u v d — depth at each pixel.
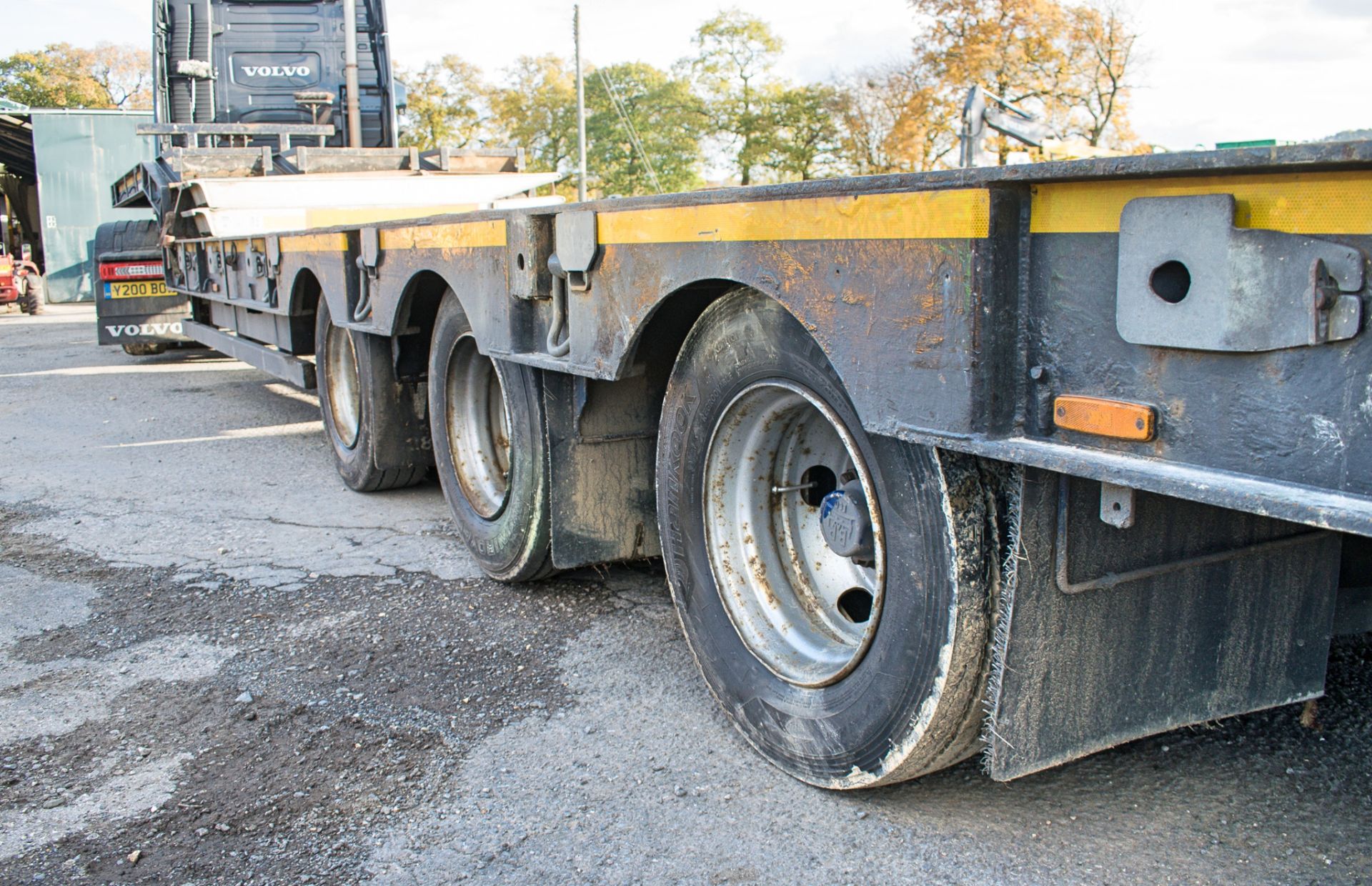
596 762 2.73
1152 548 2.14
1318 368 1.45
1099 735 2.19
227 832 2.45
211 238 7.67
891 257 1.98
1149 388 1.66
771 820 2.43
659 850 2.32
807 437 2.84
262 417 8.27
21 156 30.45
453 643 3.57
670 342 2.95
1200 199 1.54
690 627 2.97
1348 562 2.55
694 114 47.75
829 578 2.83
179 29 10.62
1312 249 1.43
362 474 5.50
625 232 2.79
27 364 12.13
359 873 2.27
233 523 5.16
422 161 9.14
